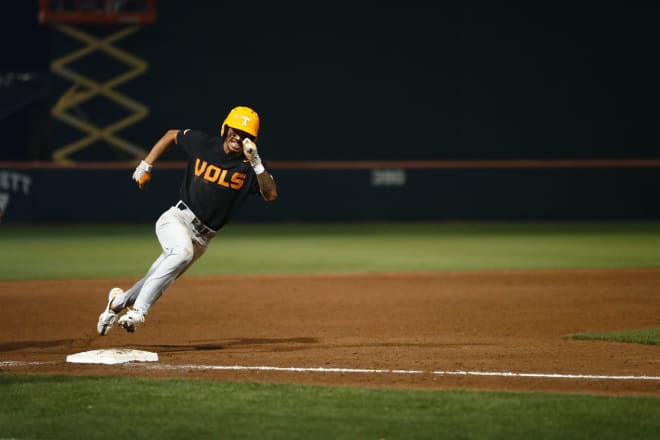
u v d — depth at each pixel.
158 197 99.69
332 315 39.28
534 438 19.22
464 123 114.19
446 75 113.62
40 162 112.06
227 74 111.25
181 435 19.34
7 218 97.19
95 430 19.67
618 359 28.52
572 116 113.94
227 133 27.48
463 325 36.44
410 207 104.31
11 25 113.81
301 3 111.81
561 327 35.88
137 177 28.17
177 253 27.73
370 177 103.88
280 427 19.95
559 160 114.50
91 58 107.94
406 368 26.88
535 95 113.75
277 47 111.94
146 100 109.62
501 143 114.38
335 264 62.06
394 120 114.12
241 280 52.25
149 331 34.81
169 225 28.08
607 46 113.25
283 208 103.31
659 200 105.19
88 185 98.44
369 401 22.27
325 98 113.25
